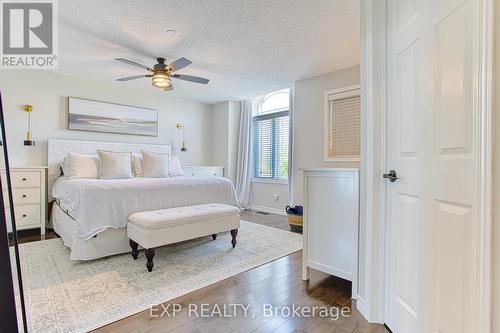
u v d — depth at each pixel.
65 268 2.26
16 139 3.55
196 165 5.63
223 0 2.11
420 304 1.21
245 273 2.23
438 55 1.09
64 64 3.49
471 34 0.89
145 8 2.22
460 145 0.95
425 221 1.18
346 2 2.14
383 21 1.54
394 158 1.47
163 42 2.84
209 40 2.81
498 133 0.79
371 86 1.56
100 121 4.26
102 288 1.91
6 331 0.99
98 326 1.47
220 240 3.17
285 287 1.99
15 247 1.06
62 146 3.83
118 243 2.54
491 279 0.80
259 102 5.47
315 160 4.09
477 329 0.85
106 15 2.32
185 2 2.14
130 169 3.65
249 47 2.98
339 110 3.83
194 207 2.87
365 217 1.63
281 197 4.96
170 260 2.49
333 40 2.82
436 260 1.09
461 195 0.94
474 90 0.87
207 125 5.84
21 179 3.25
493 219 0.80
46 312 1.58
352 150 3.70
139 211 2.65
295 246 2.98
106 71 3.78
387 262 1.52
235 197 3.64
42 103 3.74
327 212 1.99
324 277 2.17
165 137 5.13
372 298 1.55
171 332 1.43
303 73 3.90
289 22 2.45
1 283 0.99
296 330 1.47
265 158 5.32
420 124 1.22
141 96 4.79
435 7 1.11
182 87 4.59
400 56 1.41
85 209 2.35
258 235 3.42
